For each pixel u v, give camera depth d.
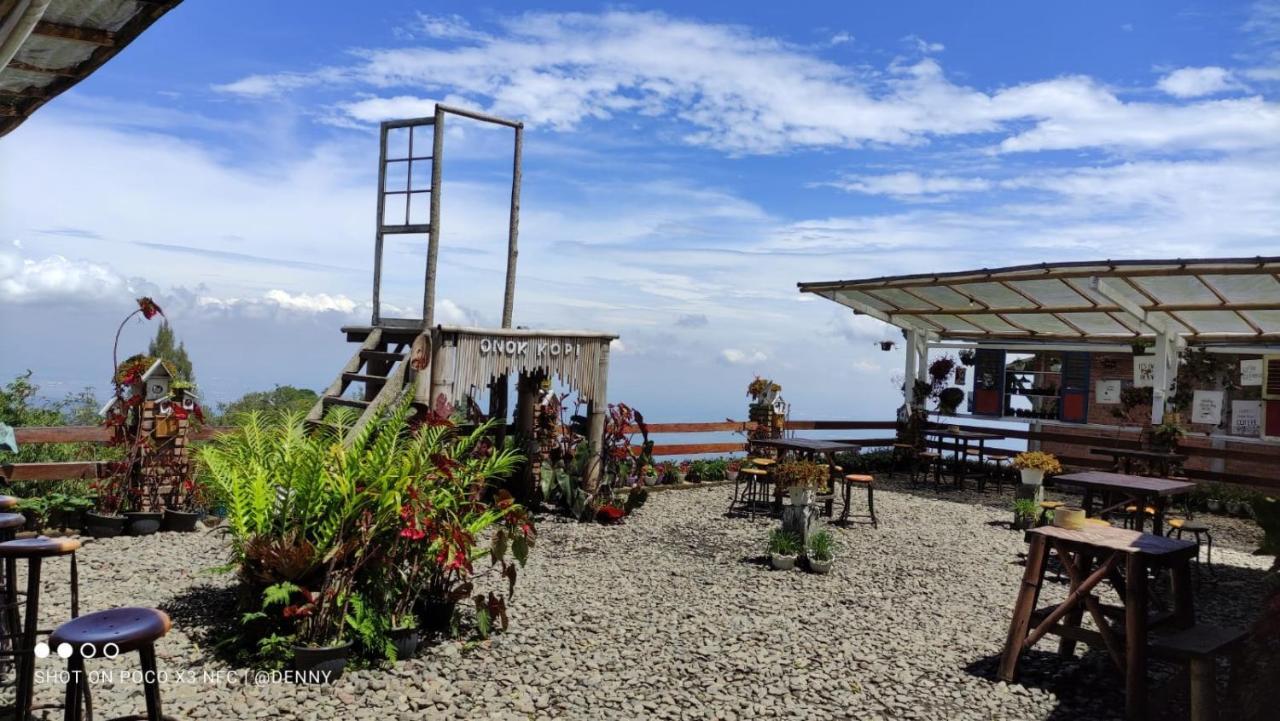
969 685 5.15
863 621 6.45
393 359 9.41
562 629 5.84
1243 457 13.37
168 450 8.23
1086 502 10.23
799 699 4.79
